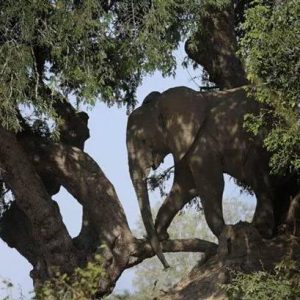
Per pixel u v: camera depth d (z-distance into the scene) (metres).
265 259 45.62
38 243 51.84
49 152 52.94
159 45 44.50
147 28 44.44
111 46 44.53
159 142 50.72
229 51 55.62
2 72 42.88
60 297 41.50
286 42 36.47
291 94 37.06
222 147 49.38
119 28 46.00
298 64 36.78
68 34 43.88
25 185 50.44
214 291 45.47
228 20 55.81
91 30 44.06
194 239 51.47
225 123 49.50
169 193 51.47
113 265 51.72
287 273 38.66
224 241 46.72
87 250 52.50
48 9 44.34
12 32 44.12
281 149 39.47
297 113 37.81
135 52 45.28
